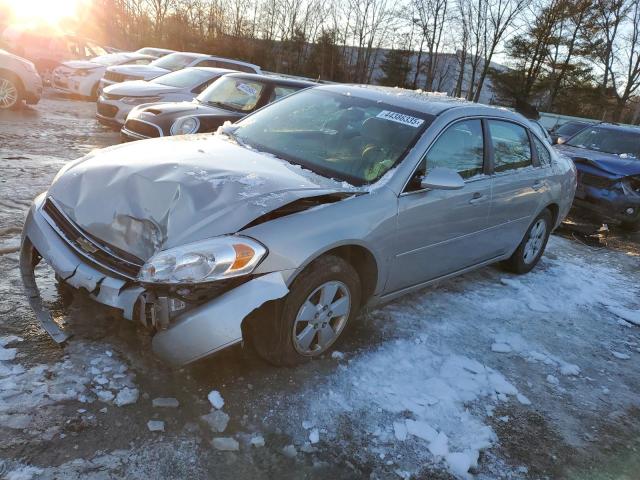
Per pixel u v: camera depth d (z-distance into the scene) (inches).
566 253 261.6
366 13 1565.0
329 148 146.4
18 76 416.8
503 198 174.6
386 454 102.2
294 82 316.8
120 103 365.7
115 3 1487.5
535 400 129.4
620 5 1309.1
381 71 1812.3
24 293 133.6
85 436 93.3
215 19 1588.3
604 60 1391.5
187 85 387.5
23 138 323.3
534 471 106.0
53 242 113.7
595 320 183.6
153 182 115.0
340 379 121.0
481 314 169.8
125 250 108.4
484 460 106.2
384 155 141.6
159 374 111.6
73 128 392.5
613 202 306.2
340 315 125.6
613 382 145.1
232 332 101.3
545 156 206.1
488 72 1583.4
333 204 121.2
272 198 112.3
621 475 109.0
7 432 90.7
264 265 104.8
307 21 1626.5
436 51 1456.7
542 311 181.3
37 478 83.4
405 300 169.2
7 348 111.3
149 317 101.6
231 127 165.6
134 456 91.3
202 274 98.4
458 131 156.3
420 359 136.2
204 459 93.5
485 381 131.7
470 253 170.9
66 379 105.3
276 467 94.9
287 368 120.6
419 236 141.9
